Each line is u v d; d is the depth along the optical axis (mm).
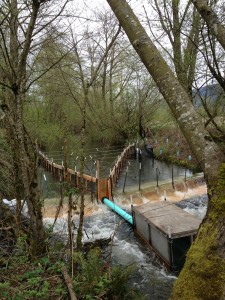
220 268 1701
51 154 18297
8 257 5348
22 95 5008
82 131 5270
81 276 4730
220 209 1765
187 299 1784
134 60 21156
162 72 1898
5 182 8352
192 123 1847
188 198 12953
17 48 4852
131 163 21406
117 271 5047
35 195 5305
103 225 10172
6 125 5660
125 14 1987
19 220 5816
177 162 19672
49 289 4254
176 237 7074
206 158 1815
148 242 8414
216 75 3109
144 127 25609
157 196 13227
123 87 24891
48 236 5602
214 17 2328
